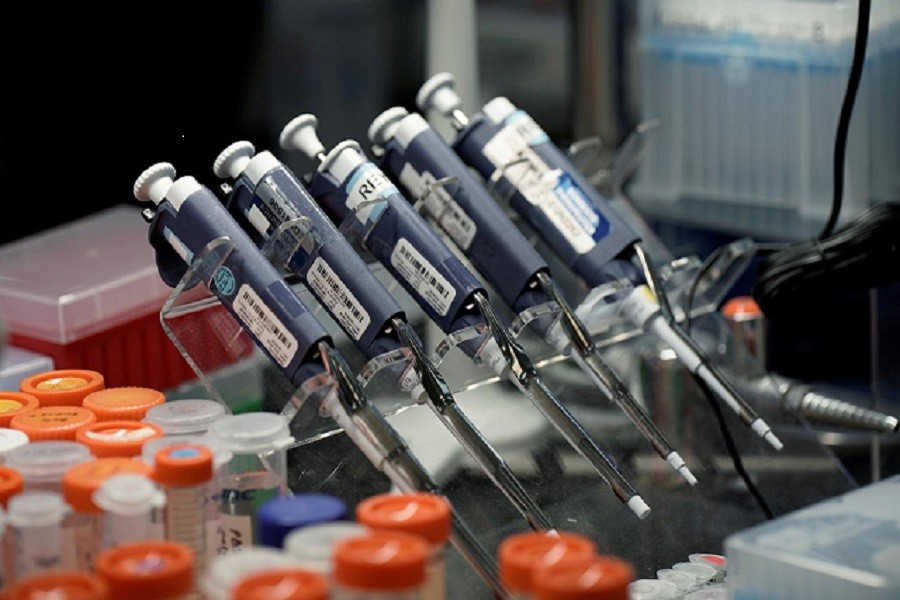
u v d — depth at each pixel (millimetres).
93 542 1130
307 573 948
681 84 2246
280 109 2164
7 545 1112
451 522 1247
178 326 1371
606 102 2314
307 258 1426
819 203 2131
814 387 2006
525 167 1608
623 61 2297
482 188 1541
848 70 2006
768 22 2152
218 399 1368
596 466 1415
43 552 1096
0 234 2021
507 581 992
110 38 2018
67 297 1698
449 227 1537
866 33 1750
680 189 2277
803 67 2113
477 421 1509
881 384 1932
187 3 2051
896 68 1902
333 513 1089
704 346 1682
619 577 936
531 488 1486
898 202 1838
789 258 1720
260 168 1441
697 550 1517
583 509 1493
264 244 1413
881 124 1932
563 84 2367
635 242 1590
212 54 2086
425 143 1548
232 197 1458
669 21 2244
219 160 1464
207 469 1132
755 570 1239
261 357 1369
